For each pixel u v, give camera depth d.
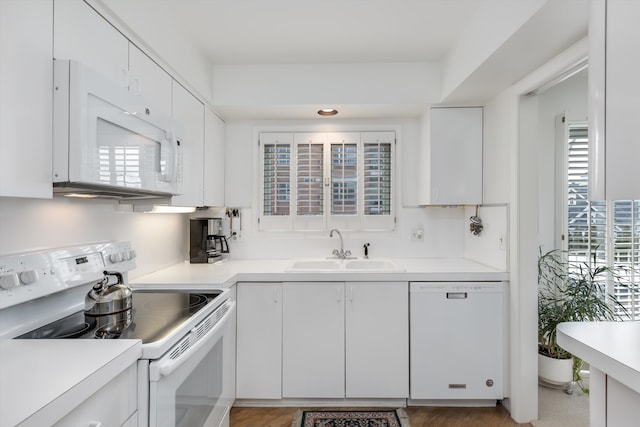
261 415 2.18
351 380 2.22
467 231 2.81
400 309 2.21
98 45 1.27
